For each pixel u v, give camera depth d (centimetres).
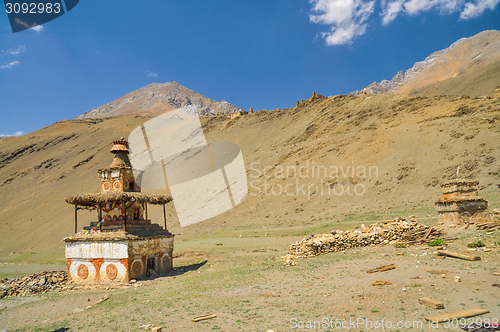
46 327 1243
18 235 9381
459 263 1483
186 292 1560
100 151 15538
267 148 11694
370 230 2355
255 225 6331
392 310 1031
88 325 1189
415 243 2066
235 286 1566
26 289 2150
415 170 6297
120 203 2195
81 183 12631
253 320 1074
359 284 1334
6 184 15175
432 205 4519
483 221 2056
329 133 10338
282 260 2247
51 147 18325
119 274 2064
